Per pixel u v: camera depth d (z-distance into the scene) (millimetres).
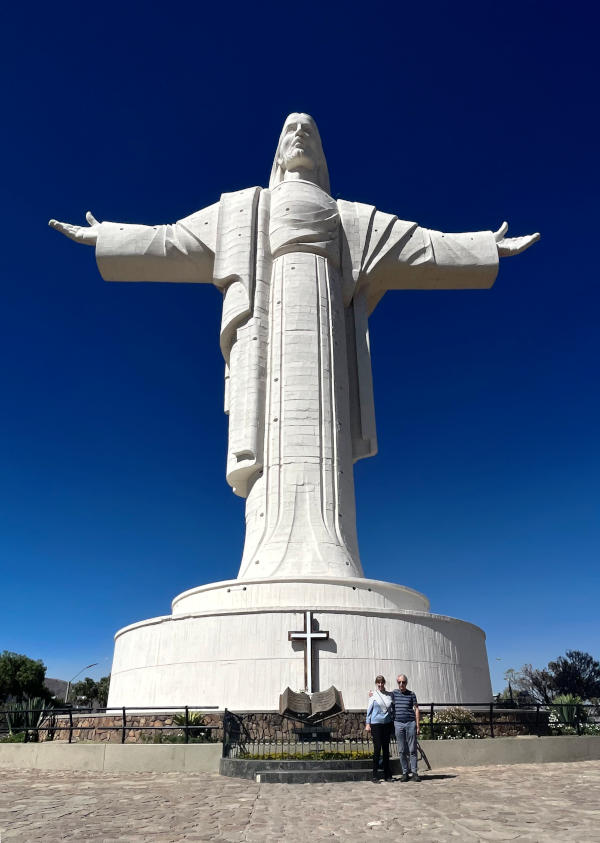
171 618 18422
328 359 24938
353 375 26797
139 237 27875
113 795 9438
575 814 7234
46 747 14039
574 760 14016
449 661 18281
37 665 53469
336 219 27328
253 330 25562
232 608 17531
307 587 18875
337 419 24250
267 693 16516
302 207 26891
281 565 20891
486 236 28984
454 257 28297
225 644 17250
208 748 13086
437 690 17578
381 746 10938
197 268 28422
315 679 16562
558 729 17203
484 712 15992
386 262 27906
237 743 13195
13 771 13383
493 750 13336
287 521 22000
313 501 22406
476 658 19797
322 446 23375
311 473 22828
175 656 17844
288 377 24328
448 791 9188
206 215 28078
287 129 29250
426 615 18250
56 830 6809
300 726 14086
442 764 12906
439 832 6398
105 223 28422
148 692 18047
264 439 23969
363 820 7082
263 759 11336
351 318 27672
